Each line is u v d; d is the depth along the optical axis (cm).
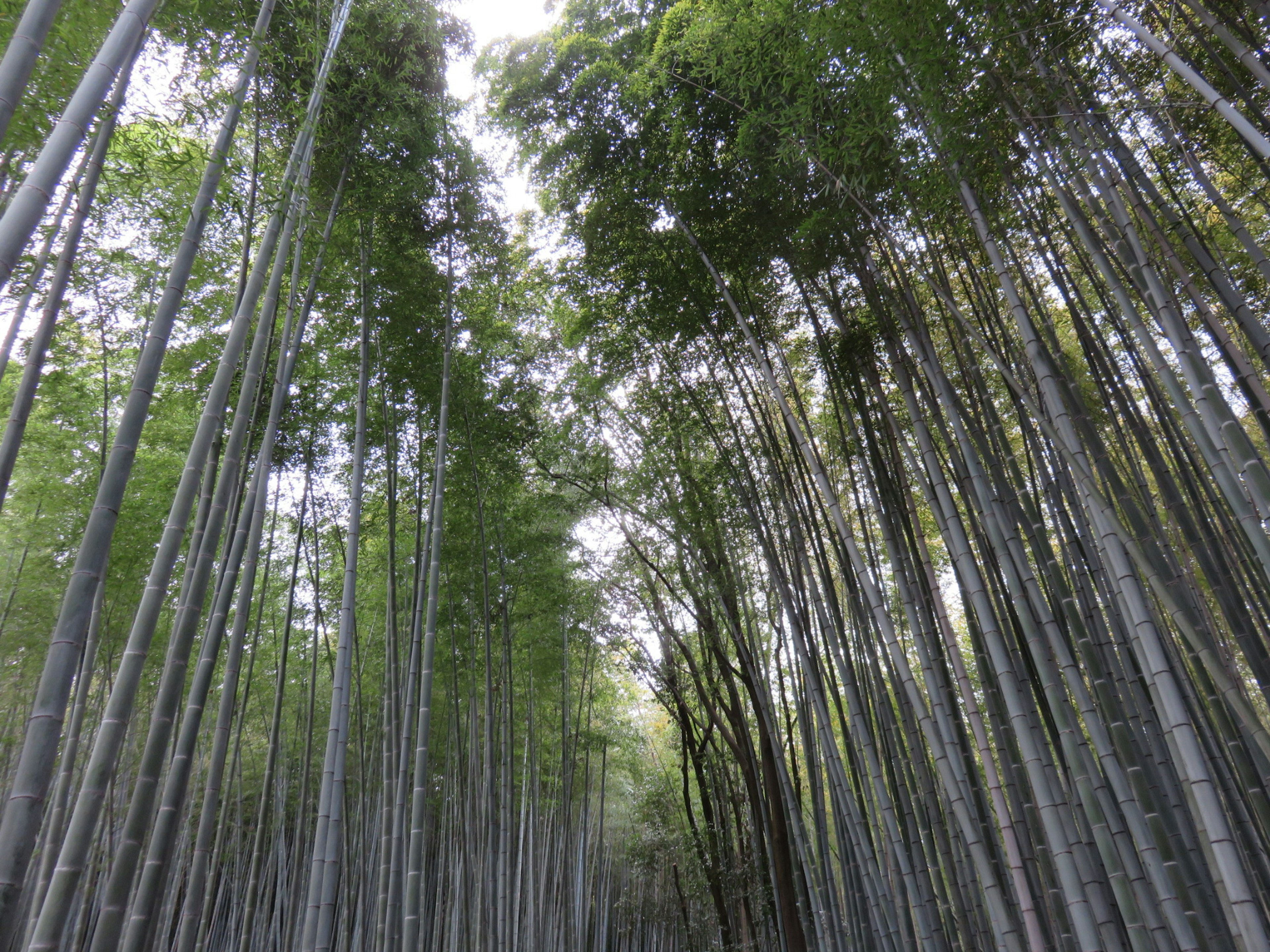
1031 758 307
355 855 753
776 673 755
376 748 781
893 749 424
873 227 421
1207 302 470
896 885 423
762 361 429
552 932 828
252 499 380
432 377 598
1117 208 313
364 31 475
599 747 1066
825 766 501
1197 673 344
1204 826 253
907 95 333
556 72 562
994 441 392
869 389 481
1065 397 365
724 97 455
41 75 275
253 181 384
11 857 187
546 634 845
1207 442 280
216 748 354
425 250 580
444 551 683
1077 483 304
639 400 667
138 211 435
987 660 391
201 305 508
